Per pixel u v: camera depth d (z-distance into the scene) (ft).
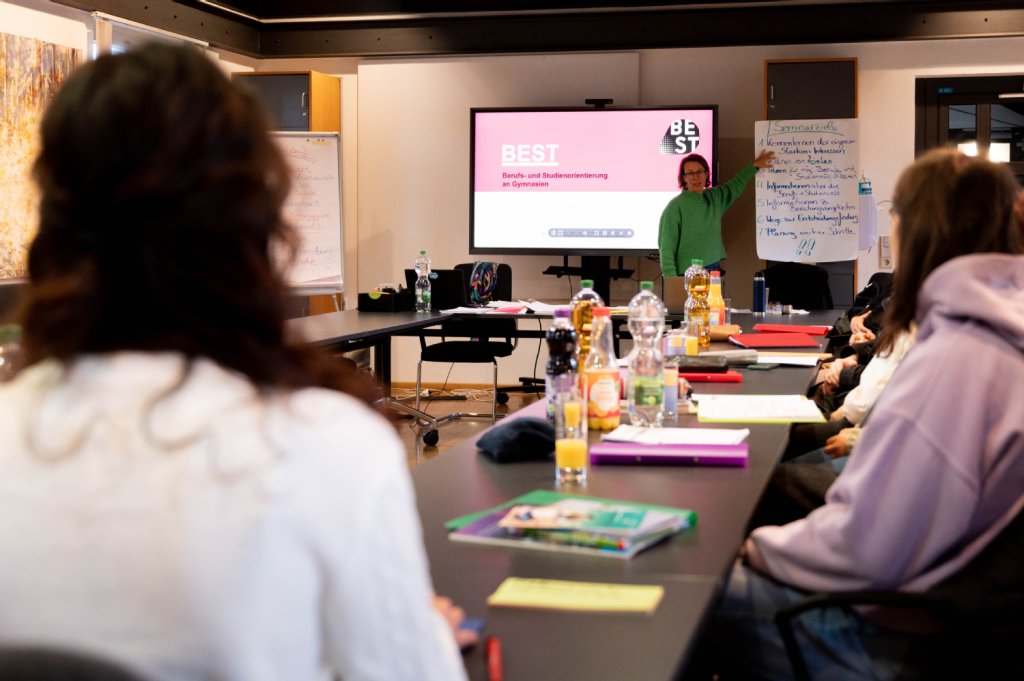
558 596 3.98
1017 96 24.56
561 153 25.58
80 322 2.31
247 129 2.38
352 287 27.89
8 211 19.86
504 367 27.32
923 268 5.53
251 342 2.40
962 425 4.65
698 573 4.29
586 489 5.79
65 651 2.17
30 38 20.49
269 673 2.21
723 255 23.77
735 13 25.30
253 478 2.21
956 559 4.73
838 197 24.25
